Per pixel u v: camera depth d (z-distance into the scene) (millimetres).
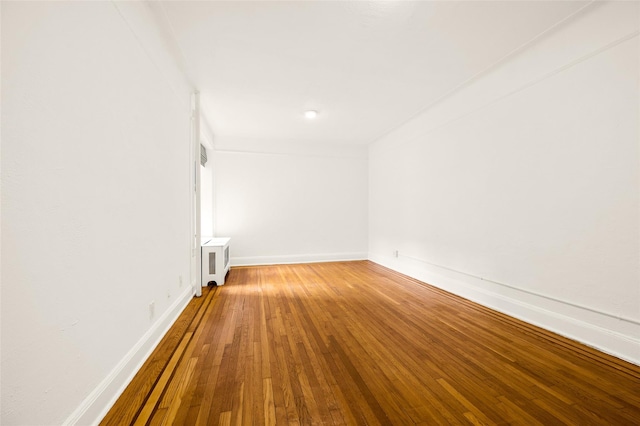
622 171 1971
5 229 896
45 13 1058
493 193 3031
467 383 1706
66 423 1159
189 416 1415
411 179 4598
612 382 1711
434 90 3502
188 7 2041
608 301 2057
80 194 1276
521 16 2166
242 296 3529
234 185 5531
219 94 3578
